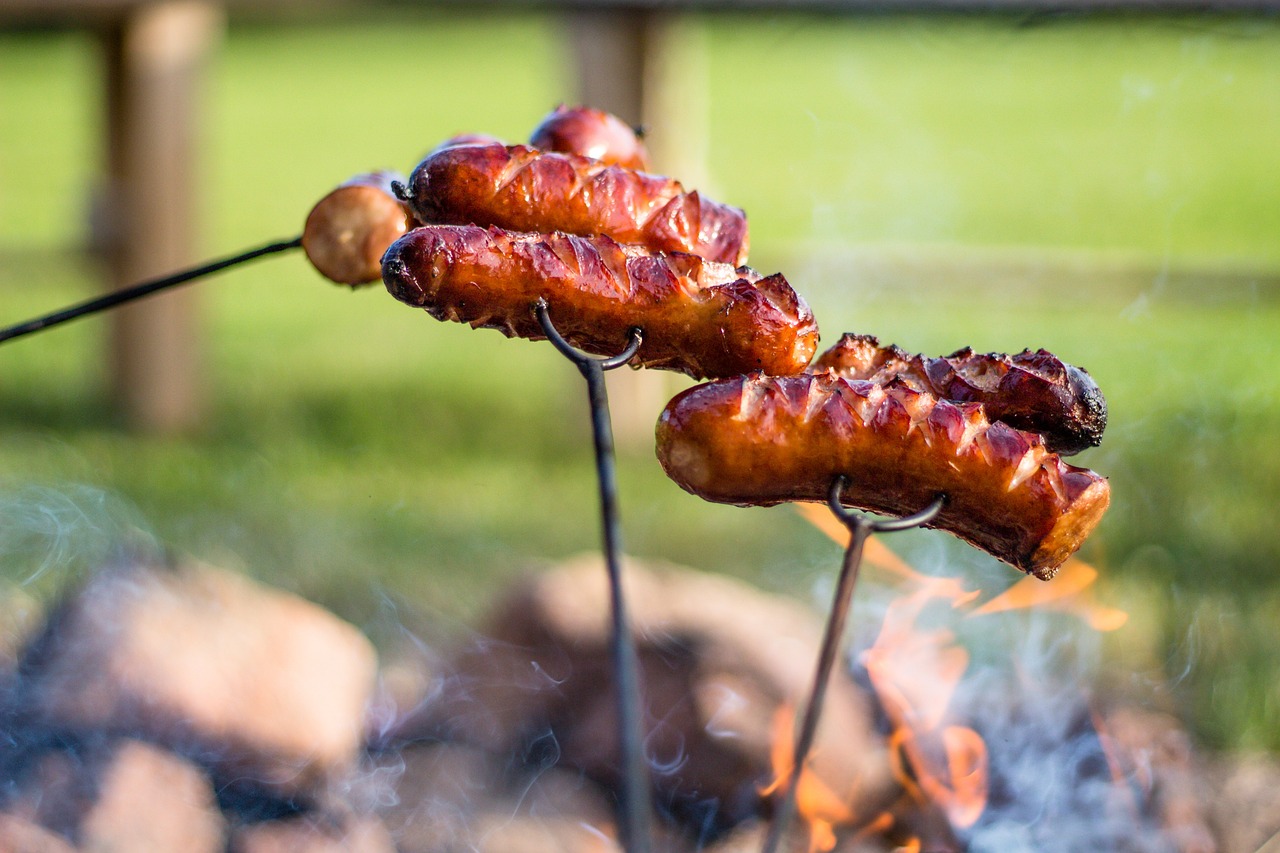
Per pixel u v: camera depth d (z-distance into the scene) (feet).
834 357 3.10
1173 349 14.43
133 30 11.71
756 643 6.56
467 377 14.96
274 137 30.22
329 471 12.09
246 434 12.97
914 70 33.12
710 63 35.19
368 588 9.61
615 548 2.31
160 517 10.78
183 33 11.95
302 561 10.09
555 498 11.53
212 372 14.93
